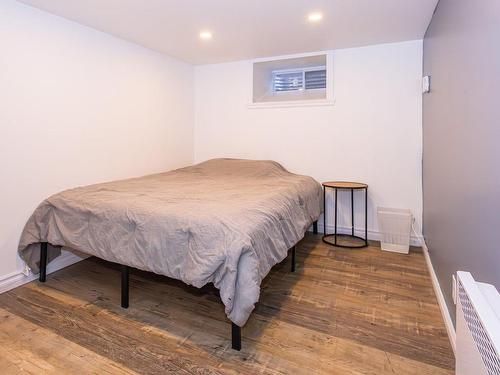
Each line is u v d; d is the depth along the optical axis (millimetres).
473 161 1339
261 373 1401
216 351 1547
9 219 2145
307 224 2537
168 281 2322
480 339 854
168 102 3576
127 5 2203
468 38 1415
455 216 1656
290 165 3588
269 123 3646
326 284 2270
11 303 1987
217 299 2062
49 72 2328
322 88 3752
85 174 2652
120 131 2975
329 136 3367
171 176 3082
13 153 2137
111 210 1909
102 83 2764
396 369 1423
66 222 2074
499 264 1031
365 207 3217
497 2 1048
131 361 1477
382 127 3135
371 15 2383
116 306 1965
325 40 2955
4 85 2059
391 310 1918
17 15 2107
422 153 2979
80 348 1568
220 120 3914
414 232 3084
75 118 2543
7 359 1487
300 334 1685
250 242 1533
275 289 2189
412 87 2980
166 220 1716
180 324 1777
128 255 1815
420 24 2555
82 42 2564
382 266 2588
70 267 2561
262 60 3576
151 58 3289
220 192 2312
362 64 3154
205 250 1556
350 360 1482
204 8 2262
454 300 1529
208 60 3701
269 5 2217
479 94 1257
